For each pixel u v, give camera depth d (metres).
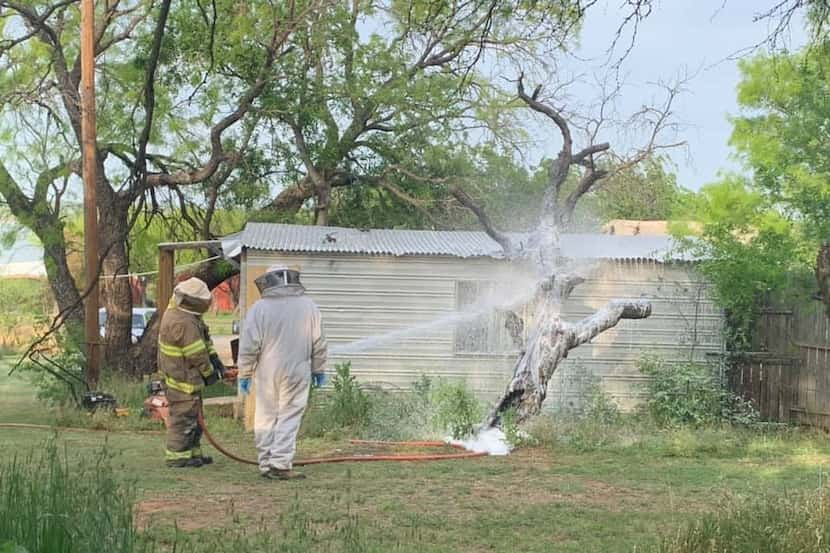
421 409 14.01
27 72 20.64
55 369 17.23
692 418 14.72
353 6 22.02
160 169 23.00
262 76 21.56
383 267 16.38
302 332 10.20
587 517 8.37
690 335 16.36
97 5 21.38
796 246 14.78
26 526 5.29
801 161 14.41
